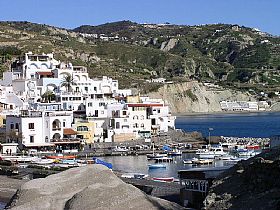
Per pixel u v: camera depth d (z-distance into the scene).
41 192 79.06
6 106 190.38
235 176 75.69
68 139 164.88
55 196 77.88
